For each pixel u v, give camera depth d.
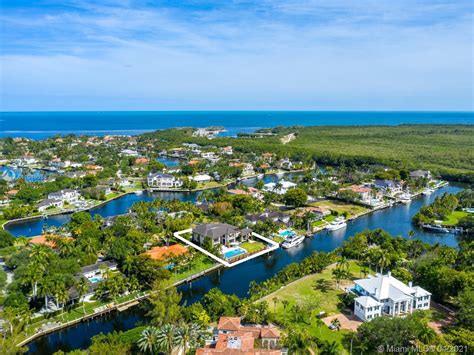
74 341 104.44
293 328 104.19
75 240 158.75
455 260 142.50
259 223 188.12
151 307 115.62
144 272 126.19
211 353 86.56
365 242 166.12
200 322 103.31
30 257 133.62
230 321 101.69
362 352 94.12
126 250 143.50
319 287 131.88
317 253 154.25
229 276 144.38
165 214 199.88
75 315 112.00
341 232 198.00
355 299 113.69
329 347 92.38
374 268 147.62
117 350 88.56
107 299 121.12
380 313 111.06
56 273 119.56
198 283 138.50
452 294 119.12
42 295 112.00
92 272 136.00
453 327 105.19
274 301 118.25
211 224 178.25
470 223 196.12
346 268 147.00
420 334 93.62
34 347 102.19
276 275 137.62
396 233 198.12
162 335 89.06
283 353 93.12
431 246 160.75
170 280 129.12
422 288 126.69
